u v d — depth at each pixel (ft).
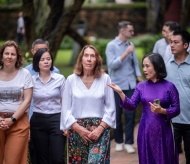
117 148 35.94
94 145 23.72
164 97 23.95
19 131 24.36
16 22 130.00
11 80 24.36
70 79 24.09
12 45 24.23
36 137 26.30
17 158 24.35
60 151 26.03
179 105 24.21
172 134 24.16
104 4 134.51
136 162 32.94
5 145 24.67
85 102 23.81
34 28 43.80
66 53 107.76
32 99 26.25
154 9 97.19
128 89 34.83
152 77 24.22
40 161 26.66
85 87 23.93
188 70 26.55
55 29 42.80
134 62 35.12
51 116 26.12
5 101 24.29
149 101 24.06
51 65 26.53
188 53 26.76
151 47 62.49
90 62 23.67
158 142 23.89
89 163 23.58
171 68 26.94
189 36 26.61
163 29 32.63
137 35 131.34
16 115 24.08
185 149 26.81
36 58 26.03
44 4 75.51
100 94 23.81
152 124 23.89
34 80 26.13
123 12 134.82
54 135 26.11
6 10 129.70
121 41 35.04
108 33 134.62
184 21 70.08
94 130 23.59
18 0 131.34
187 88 26.58
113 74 34.88
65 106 24.08
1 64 24.41
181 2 71.15
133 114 35.12
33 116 26.25
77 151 24.02
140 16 134.51
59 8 44.27
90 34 134.10
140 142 24.31
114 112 24.03
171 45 26.63
